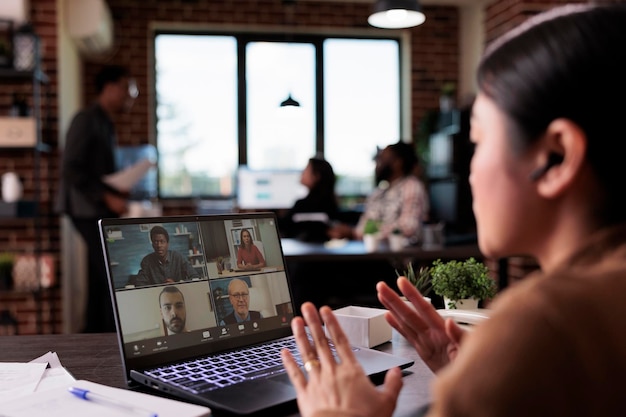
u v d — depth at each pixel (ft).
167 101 21.58
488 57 2.02
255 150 21.99
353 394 2.34
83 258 18.65
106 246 3.54
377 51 22.53
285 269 4.37
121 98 15.16
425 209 14.60
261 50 21.88
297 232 15.74
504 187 1.97
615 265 1.69
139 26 20.83
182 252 3.85
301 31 21.71
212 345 3.81
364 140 22.47
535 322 1.59
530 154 1.90
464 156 18.58
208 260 3.96
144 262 3.66
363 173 22.44
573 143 1.77
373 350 4.02
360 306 4.89
